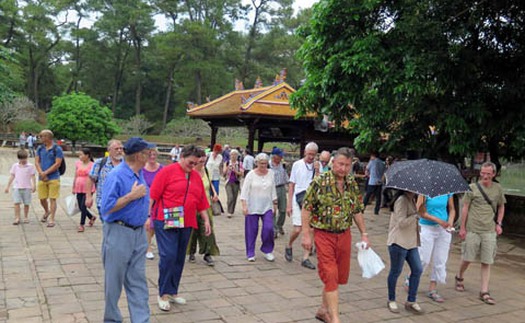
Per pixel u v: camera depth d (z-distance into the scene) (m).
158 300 5.04
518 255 8.62
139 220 3.98
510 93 8.76
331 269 4.36
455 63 8.77
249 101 17.50
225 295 5.46
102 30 55.53
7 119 42.31
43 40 54.06
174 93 61.22
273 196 7.14
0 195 12.62
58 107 33.72
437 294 5.71
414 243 5.15
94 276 5.82
